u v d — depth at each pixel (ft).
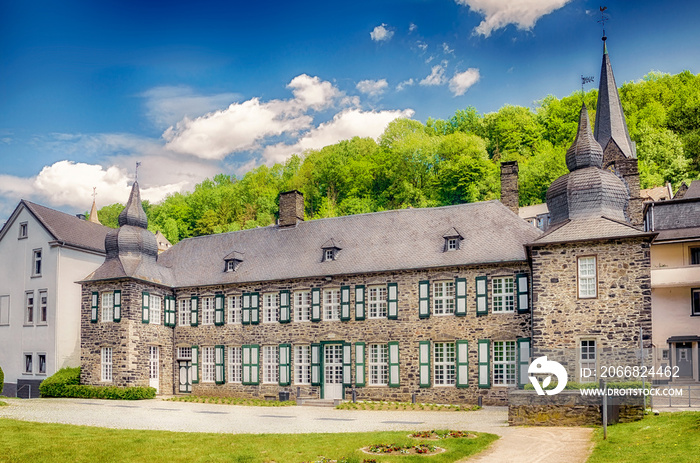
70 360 134.31
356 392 106.32
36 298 136.56
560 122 249.34
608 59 150.20
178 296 126.00
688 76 239.91
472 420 78.38
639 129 220.84
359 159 260.62
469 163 227.20
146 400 110.22
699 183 124.06
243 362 117.08
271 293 116.98
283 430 67.87
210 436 60.13
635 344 80.84
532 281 88.69
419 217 115.44
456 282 101.65
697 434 53.47
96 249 142.31
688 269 106.22
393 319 105.29
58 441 56.29
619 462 47.98
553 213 93.61
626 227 84.02
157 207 287.07
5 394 136.87
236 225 250.57
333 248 113.50
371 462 47.88
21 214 141.38
